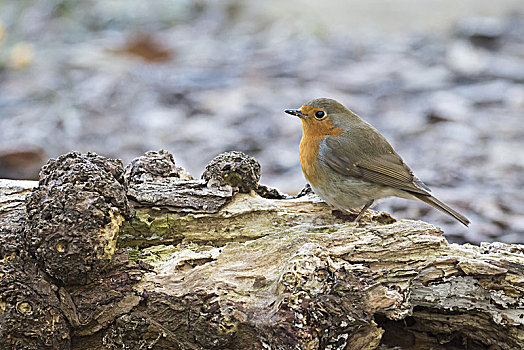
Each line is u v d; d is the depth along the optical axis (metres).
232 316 6.54
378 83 19.72
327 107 9.04
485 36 22.94
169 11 26.48
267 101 18.08
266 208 7.68
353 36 25.02
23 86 19.27
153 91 18.77
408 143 15.71
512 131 16.00
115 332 6.76
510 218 11.63
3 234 6.66
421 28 25.88
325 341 6.61
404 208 12.15
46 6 25.59
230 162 7.73
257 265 6.92
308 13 28.09
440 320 7.27
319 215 8.12
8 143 15.30
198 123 16.77
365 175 8.67
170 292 6.69
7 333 6.42
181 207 7.43
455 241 11.09
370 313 6.66
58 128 16.44
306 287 6.52
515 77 19.50
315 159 8.89
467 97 18.19
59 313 6.55
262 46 23.69
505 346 7.16
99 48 22.36
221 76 20.17
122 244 7.34
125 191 7.16
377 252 6.96
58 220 6.45
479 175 13.72
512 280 6.90
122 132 16.27
